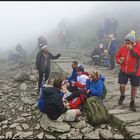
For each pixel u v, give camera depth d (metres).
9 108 9.16
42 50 10.66
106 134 6.52
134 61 7.97
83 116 7.68
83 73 9.38
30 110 8.71
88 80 8.59
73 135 6.56
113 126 7.16
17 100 10.09
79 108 7.93
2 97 10.66
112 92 10.69
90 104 7.35
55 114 7.12
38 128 7.14
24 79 13.38
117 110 7.98
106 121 7.29
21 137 6.73
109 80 13.44
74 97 8.12
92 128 6.91
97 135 6.53
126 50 8.07
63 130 6.82
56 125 7.00
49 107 7.09
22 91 11.49
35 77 13.58
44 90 7.20
